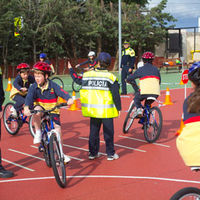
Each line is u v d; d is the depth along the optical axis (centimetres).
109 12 3450
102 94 536
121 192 421
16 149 632
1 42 2586
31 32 2698
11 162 555
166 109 1071
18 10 2631
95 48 3562
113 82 527
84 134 750
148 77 664
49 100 489
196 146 254
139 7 3656
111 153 559
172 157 572
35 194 419
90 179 470
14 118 728
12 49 2748
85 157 581
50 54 3105
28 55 2908
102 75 531
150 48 3950
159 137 716
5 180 471
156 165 530
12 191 430
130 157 576
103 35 3525
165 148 629
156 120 659
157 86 664
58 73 3144
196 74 265
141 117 679
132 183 452
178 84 1995
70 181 464
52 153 424
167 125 834
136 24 3544
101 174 491
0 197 412
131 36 3578
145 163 541
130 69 1373
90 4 3206
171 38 4069
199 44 4388
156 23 3725
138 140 693
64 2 2898
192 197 282
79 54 3447
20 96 706
